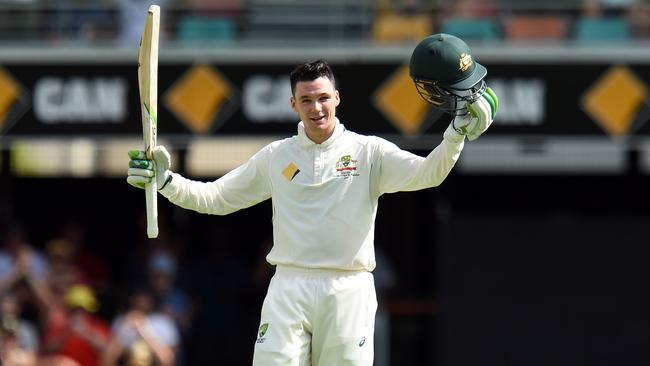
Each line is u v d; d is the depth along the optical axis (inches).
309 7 1664.6
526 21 1653.5
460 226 1631.4
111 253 1936.5
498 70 1541.6
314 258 754.8
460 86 701.9
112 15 1672.0
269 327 757.3
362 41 1643.7
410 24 1654.8
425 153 1771.7
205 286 1739.7
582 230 1620.3
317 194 754.2
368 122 1534.2
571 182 1943.9
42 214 1941.4
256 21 1670.8
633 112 1529.3
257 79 1547.7
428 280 1817.2
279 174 764.0
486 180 1940.2
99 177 1948.8
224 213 794.8
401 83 1531.7
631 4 1656.0
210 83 1546.5
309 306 753.6
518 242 1627.7
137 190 1951.3
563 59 1534.2
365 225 757.3
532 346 1620.3
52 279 1624.0
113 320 1747.0
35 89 1558.8
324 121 743.7
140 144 1950.1
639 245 1619.1
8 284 1599.4
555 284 1620.3
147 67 753.0
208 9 1669.5
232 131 1549.0
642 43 1561.3
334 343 756.0
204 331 1728.6
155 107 759.1
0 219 1754.4
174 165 1892.2
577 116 1535.4
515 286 1625.2
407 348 1672.0
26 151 1931.6
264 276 1748.3
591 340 1616.6
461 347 1621.6
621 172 1937.7
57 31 1672.0
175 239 1857.8
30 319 1601.9
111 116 1558.8
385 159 753.6
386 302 1683.1
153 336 1528.1
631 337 1617.9
